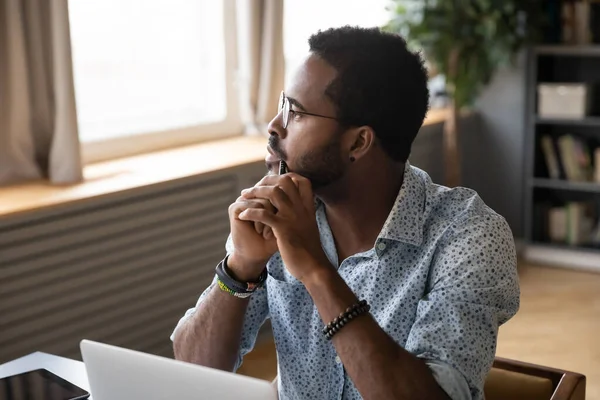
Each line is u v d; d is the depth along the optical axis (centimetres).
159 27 378
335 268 139
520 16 461
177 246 325
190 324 151
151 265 314
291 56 454
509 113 512
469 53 449
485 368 123
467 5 442
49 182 304
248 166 353
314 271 123
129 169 332
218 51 403
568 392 151
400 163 141
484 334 125
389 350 118
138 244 307
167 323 325
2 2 285
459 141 477
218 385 104
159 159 354
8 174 302
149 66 375
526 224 504
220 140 403
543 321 400
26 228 265
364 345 117
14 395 144
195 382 107
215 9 399
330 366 144
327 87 132
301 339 146
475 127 523
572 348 367
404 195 137
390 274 138
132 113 371
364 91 131
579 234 497
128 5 360
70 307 284
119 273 300
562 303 425
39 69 299
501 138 518
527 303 425
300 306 145
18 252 264
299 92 134
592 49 465
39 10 295
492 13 436
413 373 116
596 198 511
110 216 293
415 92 136
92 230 287
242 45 401
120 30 358
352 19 491
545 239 507
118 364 114
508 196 522
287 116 136
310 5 460
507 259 131
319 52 135
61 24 290
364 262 140
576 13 480
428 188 142
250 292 143
